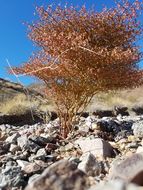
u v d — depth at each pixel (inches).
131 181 106.7
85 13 334.6
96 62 314.3
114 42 334.0
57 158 241.8
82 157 223.8
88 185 100.9
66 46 313.6
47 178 99.3
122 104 982.4
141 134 319.6
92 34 331.3
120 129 356.5
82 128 348.5
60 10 335.0
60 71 323.6
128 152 253.8
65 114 340.2
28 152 257.1
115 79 322.3
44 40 321.1
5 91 1012.5
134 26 336.2
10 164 224.4
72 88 333.4
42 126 415.5
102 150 246.5
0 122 798.5
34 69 335.0
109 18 333.1
